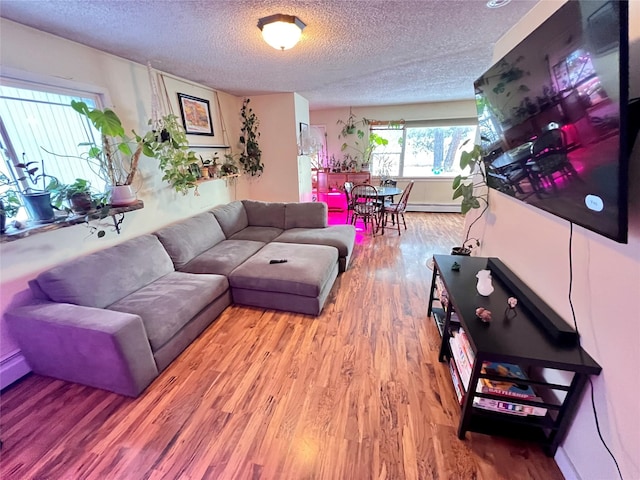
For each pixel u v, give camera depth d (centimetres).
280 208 372
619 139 79
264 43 217
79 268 186
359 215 490
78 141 214
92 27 181
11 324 167
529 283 161
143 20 173
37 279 173
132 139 256
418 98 496
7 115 174
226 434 142
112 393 166
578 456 115
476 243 246
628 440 94
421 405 156
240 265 259
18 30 174
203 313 218
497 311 144
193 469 126
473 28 197
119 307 188
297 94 424
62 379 175
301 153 456
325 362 189
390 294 276
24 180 181
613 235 88
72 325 154
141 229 270
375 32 202
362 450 133
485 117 183
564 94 102
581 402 115
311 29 194
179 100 316
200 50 228
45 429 145
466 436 138
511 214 184
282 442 137
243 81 336
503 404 129
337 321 234
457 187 237
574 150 101
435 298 243
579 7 88
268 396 163
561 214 116
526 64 127
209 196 370
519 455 130
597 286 109
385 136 611
